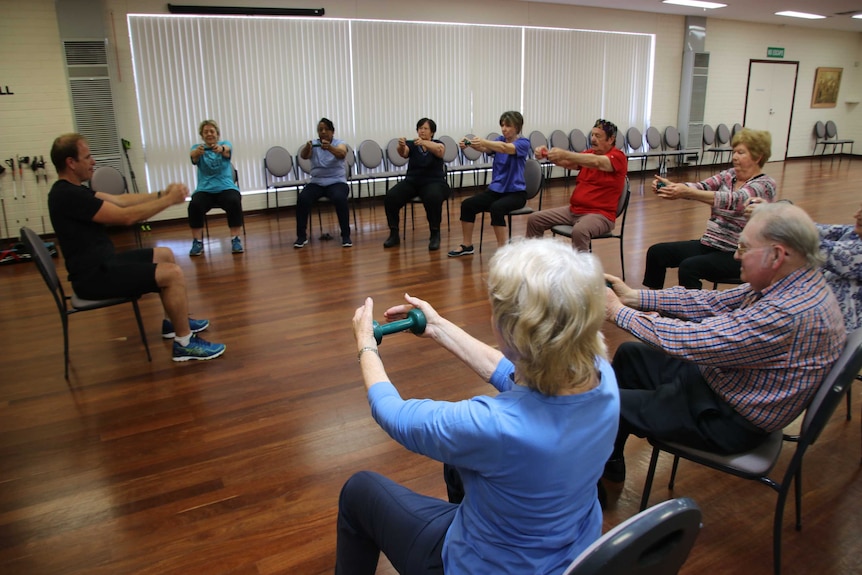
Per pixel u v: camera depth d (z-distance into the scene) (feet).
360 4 23.84
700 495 6.37
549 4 28.25
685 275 9.64
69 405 8.54
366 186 25.58
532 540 3.00
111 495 6.52
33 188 19.86
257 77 22.66
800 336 4.54
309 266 15.61
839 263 6.66
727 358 4.74
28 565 5.51
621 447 6.39
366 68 24.58
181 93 21.57
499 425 2.83
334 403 8.44
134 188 20.90
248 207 23.58
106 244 9.48
